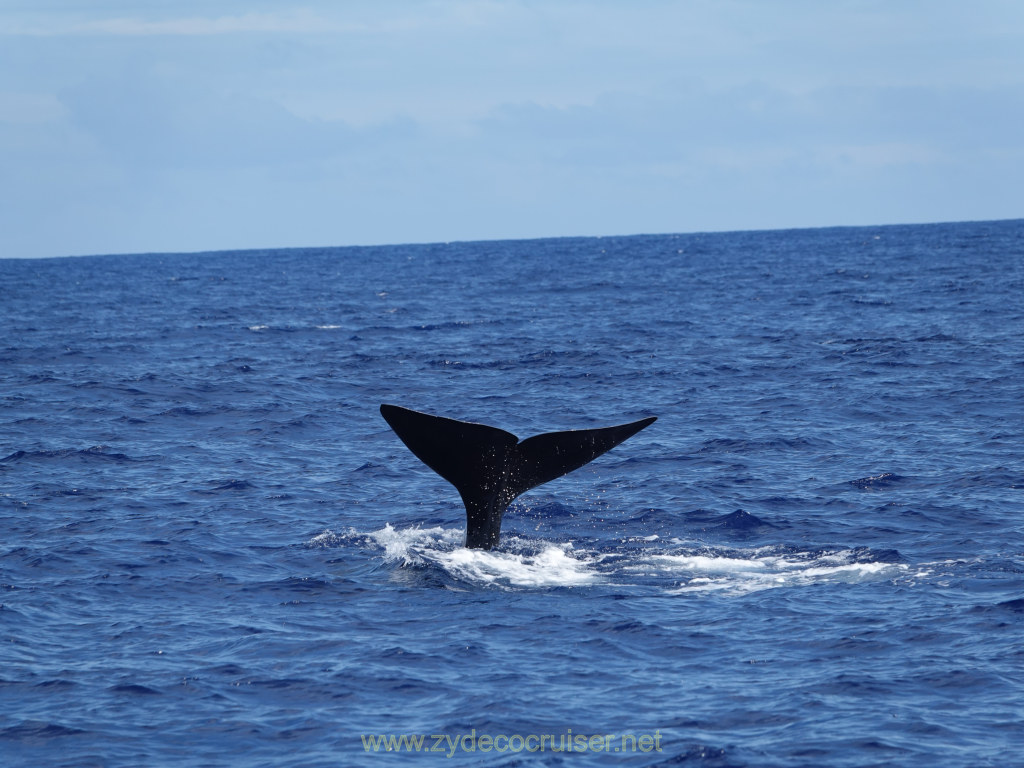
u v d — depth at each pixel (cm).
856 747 3941
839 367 14762
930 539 6806
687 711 4291
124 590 5866
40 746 4044
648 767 3844
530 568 6184
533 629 5212
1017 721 4119
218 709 4356
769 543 6831
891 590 5716
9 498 8081
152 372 15475
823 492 8112
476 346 18550
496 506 6303
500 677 4653
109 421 11625
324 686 4569
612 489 8350
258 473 9019
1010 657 4719
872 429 10588
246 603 5644
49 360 17250
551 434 5812
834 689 4453
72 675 4675
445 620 5334
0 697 4466
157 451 9994
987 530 6962
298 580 6000
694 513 7562
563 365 15775
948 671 4591
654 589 5828
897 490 8088
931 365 14575
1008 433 10119
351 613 5462
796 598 5616
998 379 13175
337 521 7425
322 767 3859
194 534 7006
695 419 11369
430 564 6162
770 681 4562
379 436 10762
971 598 5531
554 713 4297
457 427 5838
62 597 5722
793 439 10106
